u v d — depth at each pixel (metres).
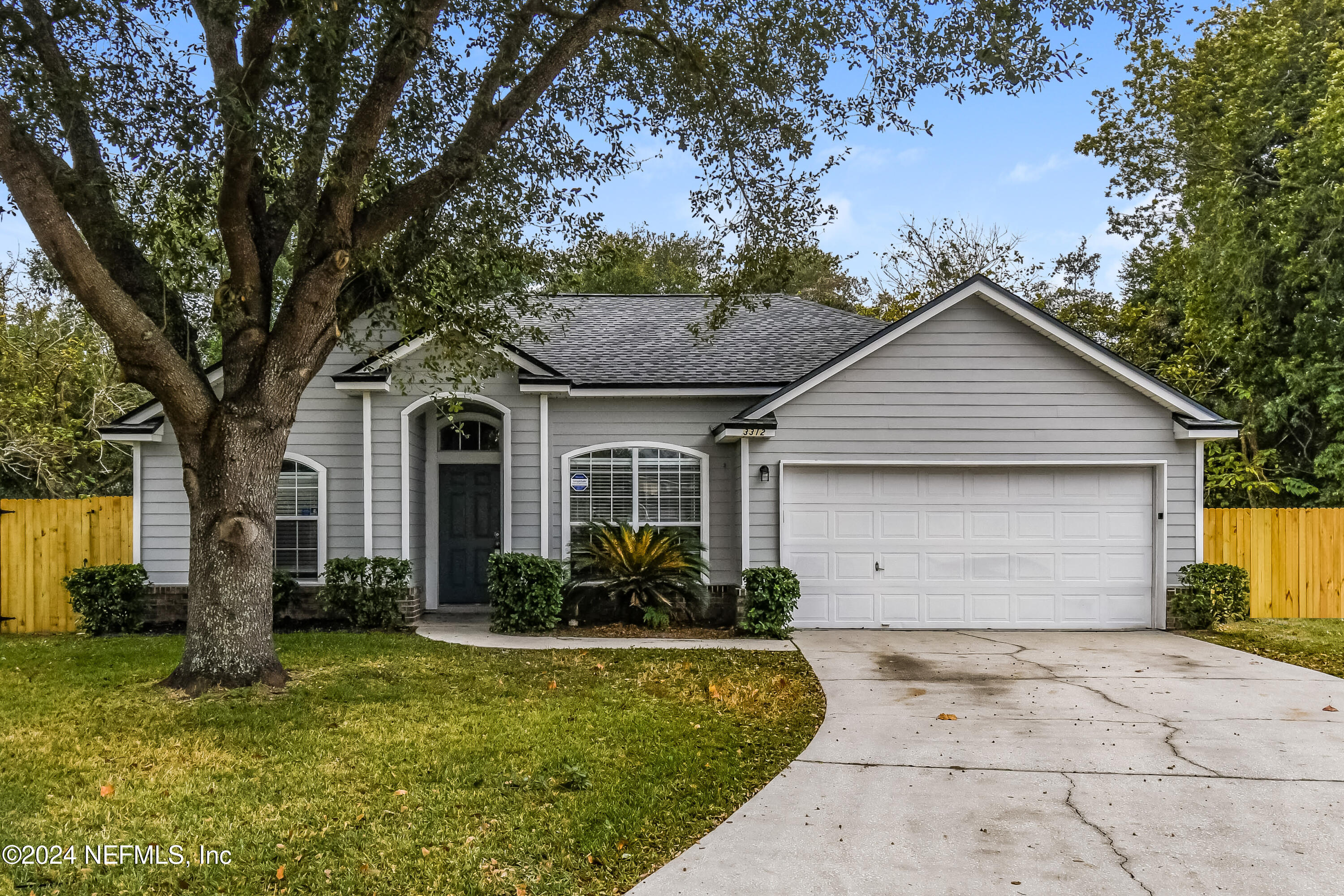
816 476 12.09
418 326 9.43
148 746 6.08
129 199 7.44
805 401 11.98
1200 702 7.75
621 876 4.25
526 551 12.23
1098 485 12.10
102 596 11.29
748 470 11.92
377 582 11.47
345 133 7.51
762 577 11.28
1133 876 4.26
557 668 8.94
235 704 7.04
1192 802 5.28
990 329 12.00
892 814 5.09
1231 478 20.59
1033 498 12.12
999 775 5.78
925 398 11.99
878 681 8.62
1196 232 23.84
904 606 12.06
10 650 9.95
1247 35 21.53
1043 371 11.98
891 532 12.11
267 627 7.79
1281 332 20.83
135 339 6.89
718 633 11.52
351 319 8.54
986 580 12.08
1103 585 12.05
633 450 12.52
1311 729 6.88
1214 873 4.29
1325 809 5.16
